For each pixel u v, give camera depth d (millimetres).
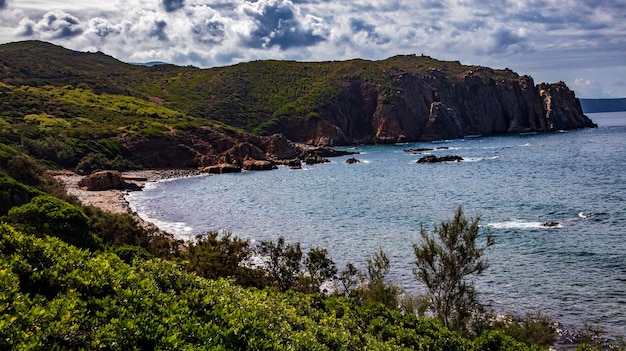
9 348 7207
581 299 32125
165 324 9727
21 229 28938
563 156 121688
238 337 10367
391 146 181250
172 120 147250
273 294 20125
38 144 102500
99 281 10961
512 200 67875
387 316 22375
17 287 8977
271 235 52812
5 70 167500
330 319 17828
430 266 26453
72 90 162625
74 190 83875
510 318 27750
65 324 8336
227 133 146000
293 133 194000
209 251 31250
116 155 117188
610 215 55344
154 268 13969
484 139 189000
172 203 75500
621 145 141375
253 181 102312
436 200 71250
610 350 25406
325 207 69188
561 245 44250
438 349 20031
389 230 53500
